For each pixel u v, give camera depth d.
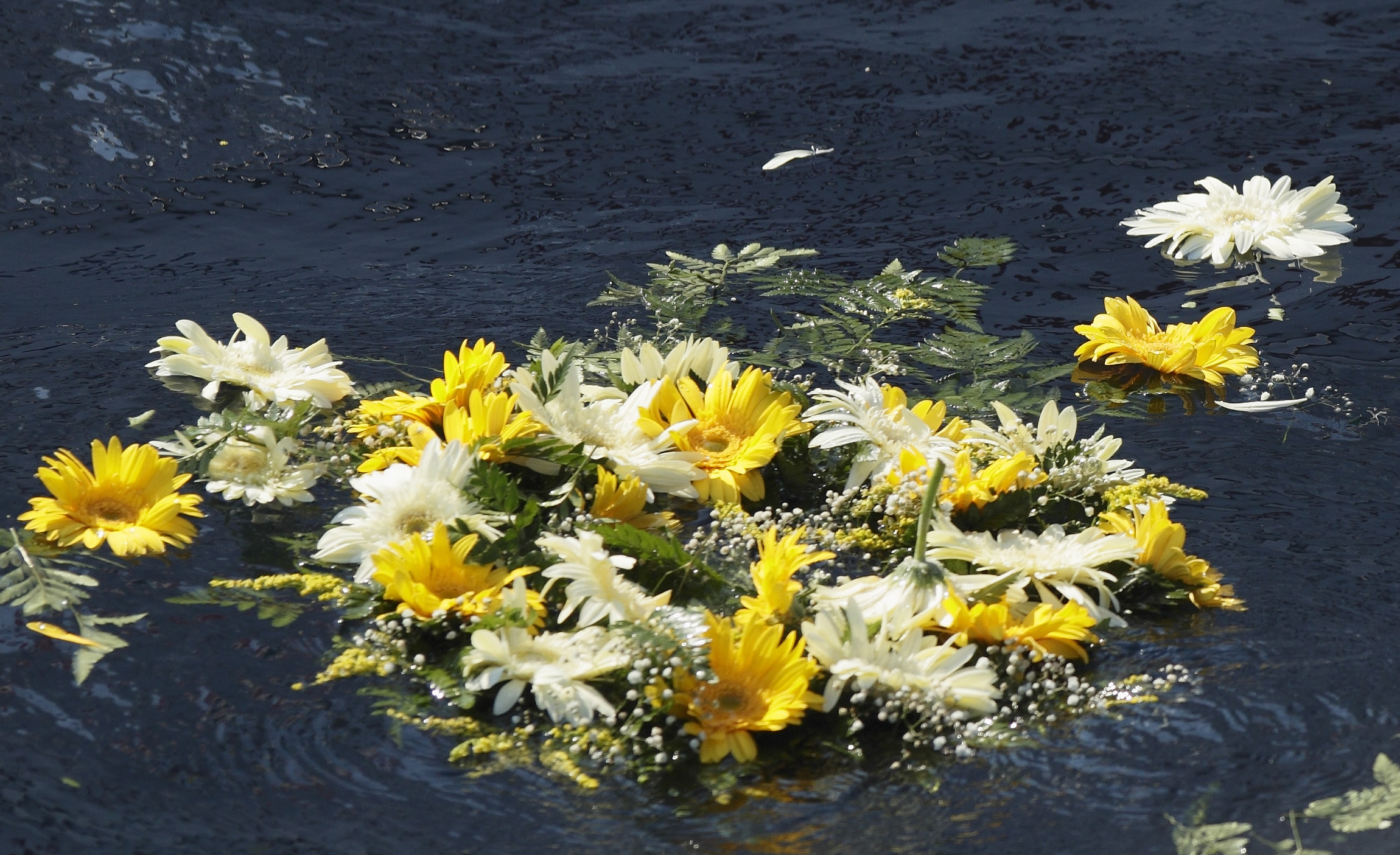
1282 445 3.17
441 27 6.93
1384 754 2.05
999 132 5.69
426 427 2.77
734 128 5.74
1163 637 2.38
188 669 2.21
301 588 2.46
